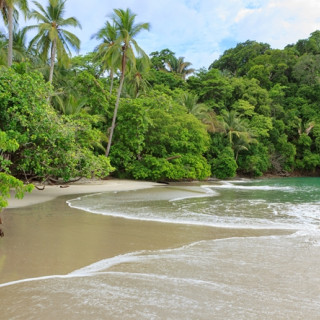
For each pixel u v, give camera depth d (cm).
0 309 400
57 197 1588
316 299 441
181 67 5978
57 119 1316
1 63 2402
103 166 1617
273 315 392
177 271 554
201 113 3875
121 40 2528
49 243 719
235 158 4266
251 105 4794
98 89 2919
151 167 2842
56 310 398
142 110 2730
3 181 648
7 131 1114
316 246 720
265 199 1666
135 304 419
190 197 1691
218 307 412
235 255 649
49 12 2461
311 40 6825
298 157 5000
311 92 5484
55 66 3350
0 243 711
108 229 873
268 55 6294
